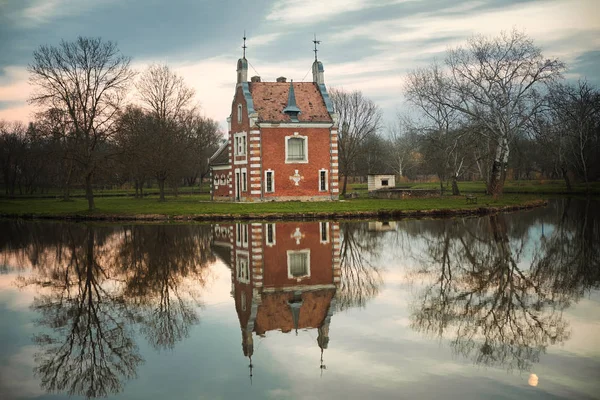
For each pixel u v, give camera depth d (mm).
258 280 19672
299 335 13422
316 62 57062
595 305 15523
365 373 10852
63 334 13953
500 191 52219
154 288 18781
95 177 47312
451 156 59844
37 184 89750
